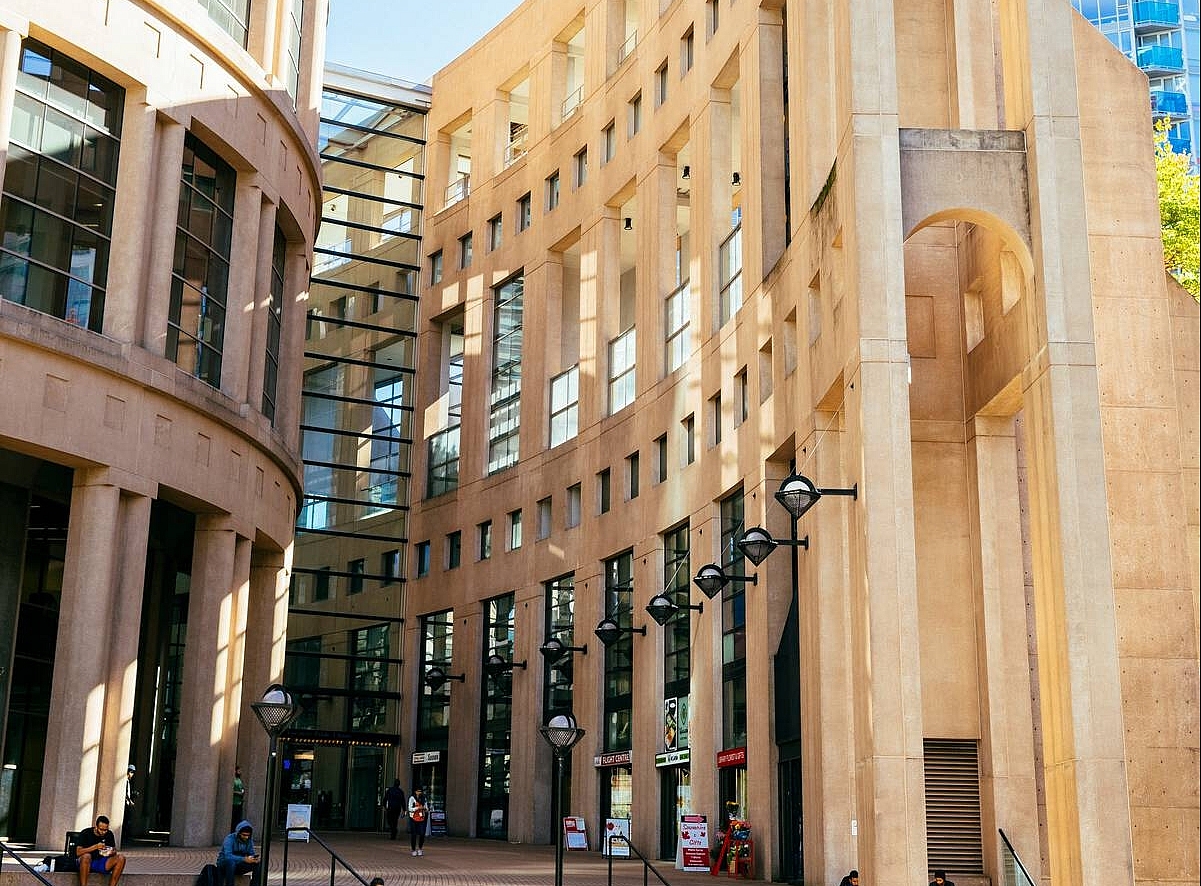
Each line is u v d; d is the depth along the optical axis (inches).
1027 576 929.5
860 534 801.6
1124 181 895.7
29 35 1012.5
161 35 1105.4
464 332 1956.2
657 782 1380.4
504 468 1792.6
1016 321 871.1
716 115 1381.6
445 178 2065.7
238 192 1222.9
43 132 1024.9
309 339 1953.7
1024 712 906.7
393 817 1578.5
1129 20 3526.1
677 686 1369.3
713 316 1343.5
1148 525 844.0
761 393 1192.8
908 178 835.4
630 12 1750.7
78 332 1001.5
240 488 1187.9
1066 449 777.6
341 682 1882.4
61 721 979.3
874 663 765.3
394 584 1947.6
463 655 1793.8
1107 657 751.7
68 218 1035.9
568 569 1610.5
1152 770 810.8
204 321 1171.9
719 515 1302.9
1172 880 797.2
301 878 929.5
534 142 1833.2
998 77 988.6
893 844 743.1
